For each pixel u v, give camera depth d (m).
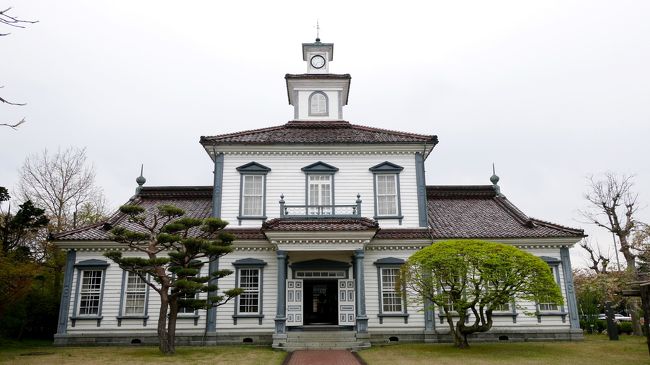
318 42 29.91
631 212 31.17
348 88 29.56
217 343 21.23
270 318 21.72
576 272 37.66
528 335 21.69
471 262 17.44
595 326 28.81
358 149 24.30
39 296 26.34
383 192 23.97
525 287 17.31
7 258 21.17
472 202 27.45
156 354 17.48
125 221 24.27
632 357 16.12
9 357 16.97
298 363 15.20
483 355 16.67
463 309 18.30
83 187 35.81
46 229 32.53
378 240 22.33
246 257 22.48
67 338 21.41
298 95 28.39
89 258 22.47
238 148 24.19
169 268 18.31
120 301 22.00
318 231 20.27
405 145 24.28
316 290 22.73
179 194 27.30
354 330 21.00
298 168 24.14
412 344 20.52
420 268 18.48
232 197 23.70
